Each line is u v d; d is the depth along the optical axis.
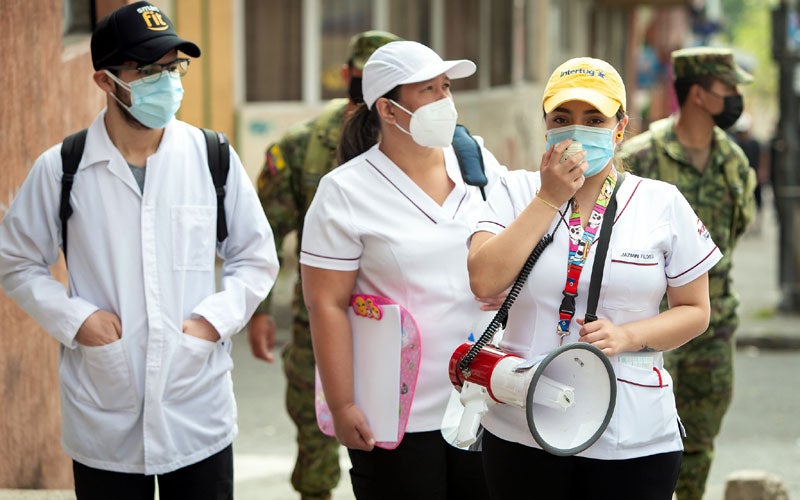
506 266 7.43
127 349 8.38
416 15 33.84
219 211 8.77
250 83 32.28
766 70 141.75
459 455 9.38
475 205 9.55
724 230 12.84
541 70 43.75
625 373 7.55
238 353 24.19
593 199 7.65
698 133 12.73
